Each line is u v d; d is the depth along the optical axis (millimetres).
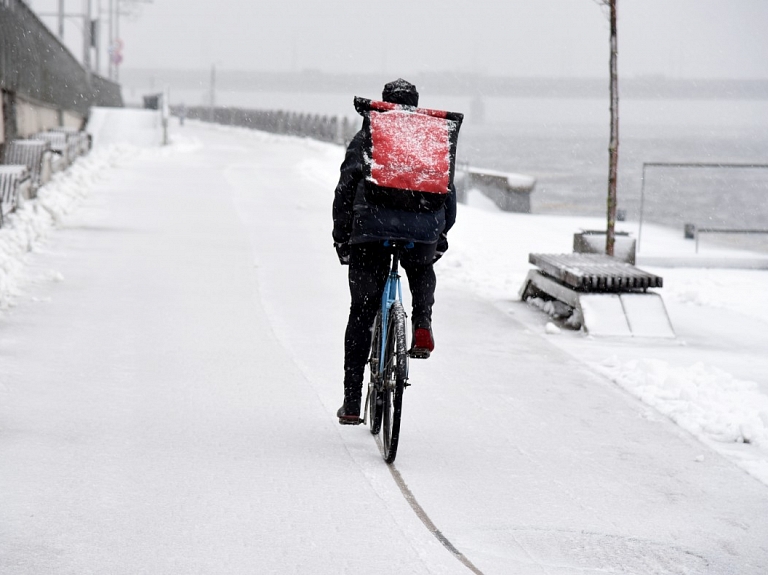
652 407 13586
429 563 8297
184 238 29344
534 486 10359
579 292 18750
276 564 8164
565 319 19703
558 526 9281
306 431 11961
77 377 13906
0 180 28047
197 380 14070
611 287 18531
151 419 12148
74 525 8812
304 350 16172
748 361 16672
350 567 8156
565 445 11812
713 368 15375
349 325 11320
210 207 39156
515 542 8852
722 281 26250
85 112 102688
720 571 8422
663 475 10867
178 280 22219
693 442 12094
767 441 11906
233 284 22047
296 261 25859
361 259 10945
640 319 18375
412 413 12953
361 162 10516
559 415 13078
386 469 10680
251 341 16672
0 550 8242
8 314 17797
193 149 93438
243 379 14234
